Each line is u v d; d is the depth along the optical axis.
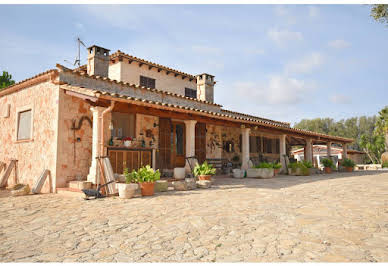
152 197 7.17
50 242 3.76
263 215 5.10
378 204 6.05
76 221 4.83
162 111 9.68
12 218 5.14
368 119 47.72
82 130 9.21
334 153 30.05
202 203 6.29
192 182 8.87
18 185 9.41
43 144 9.09
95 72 10.84
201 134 13.96
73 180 8.83
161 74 15.55
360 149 45.75
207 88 15.75
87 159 9.28
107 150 9.41
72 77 9.15
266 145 19.52
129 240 3.79
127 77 13.88
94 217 5.09
